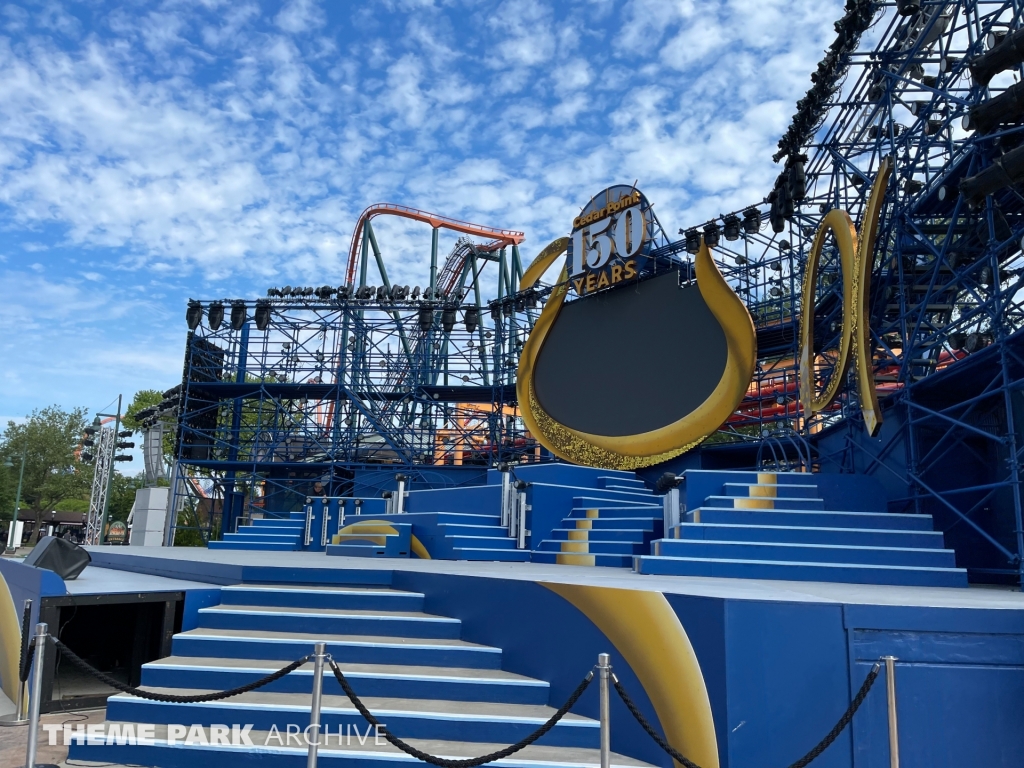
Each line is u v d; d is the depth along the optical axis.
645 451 26.64
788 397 29.36
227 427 41.84
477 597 10.14
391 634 10.40
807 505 14.99
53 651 10.29
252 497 39.38
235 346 39.75
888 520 13.89
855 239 17.09
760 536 13.35
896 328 19.14
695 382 25.59
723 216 25.52
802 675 7.08
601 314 29.72
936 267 15.92
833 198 22.41
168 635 10.91
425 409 40.59
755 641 7.08
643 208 27.97
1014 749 7.07
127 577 14.20
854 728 7.02
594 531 17.33
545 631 8.90
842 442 21.94
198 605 11.31
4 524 85.06
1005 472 14.66
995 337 13.16
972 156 14.44
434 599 11.09
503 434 38.31
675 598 7.56
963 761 7.04
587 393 29.44
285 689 8.91
